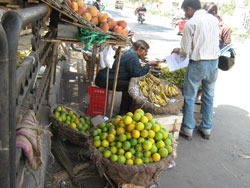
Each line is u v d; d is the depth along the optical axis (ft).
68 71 20.94
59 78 16.29
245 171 11.03
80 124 10.48
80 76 20.16
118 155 7.45
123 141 7.68
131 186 7.75
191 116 12.71
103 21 9.26
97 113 13.93
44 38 8.42
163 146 7.83
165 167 7.52
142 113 8.53
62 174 8.86
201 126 13.43
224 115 16.80
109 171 7.34
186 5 12.25
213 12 15.05
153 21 84.58
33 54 6.06
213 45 11.62
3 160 3.35
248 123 15.97
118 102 16.44
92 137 8.21
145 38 44.24
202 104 13.20
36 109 7.22
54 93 13.12
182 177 10.06
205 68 11.78
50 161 9.39
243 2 91.20
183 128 13.01
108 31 8.99
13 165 3.66
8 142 3.35
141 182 7.32
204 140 13.26
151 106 10.97
